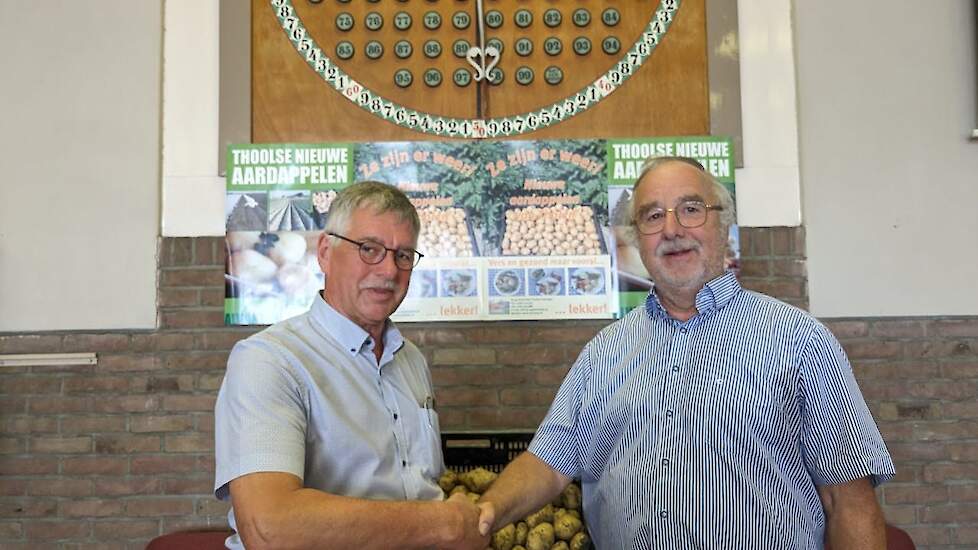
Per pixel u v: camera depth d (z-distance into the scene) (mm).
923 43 3361
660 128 3320
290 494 1570
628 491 1902
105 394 3170
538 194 3275
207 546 2875
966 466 3209
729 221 2039
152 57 3293
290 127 3277
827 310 3271
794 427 1833
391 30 3330
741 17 3357
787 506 1800
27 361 3162
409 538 1643
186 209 3242
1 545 3102
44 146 3248
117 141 3258
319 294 1988
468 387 3219
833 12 3369
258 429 1638
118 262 3217
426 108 3307
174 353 3188
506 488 2049
